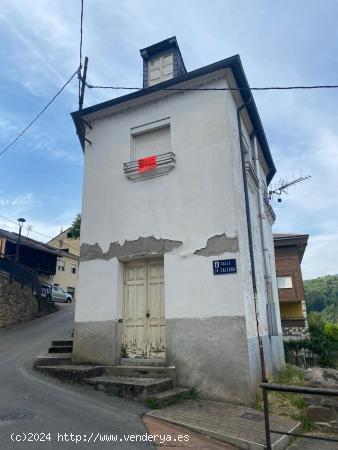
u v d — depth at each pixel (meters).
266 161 12.51
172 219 8.25
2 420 5.05
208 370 7.03
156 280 8.41
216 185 7.97
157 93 9.22
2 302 17.91
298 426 5.53
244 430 5.18
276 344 10.13
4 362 9.55
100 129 10.02
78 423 5.14
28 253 33.00
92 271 8.88
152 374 7.31
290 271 24.31
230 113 8.52
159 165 8.63
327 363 19.83
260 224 10.09
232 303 7.16
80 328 8.60
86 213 9.41
